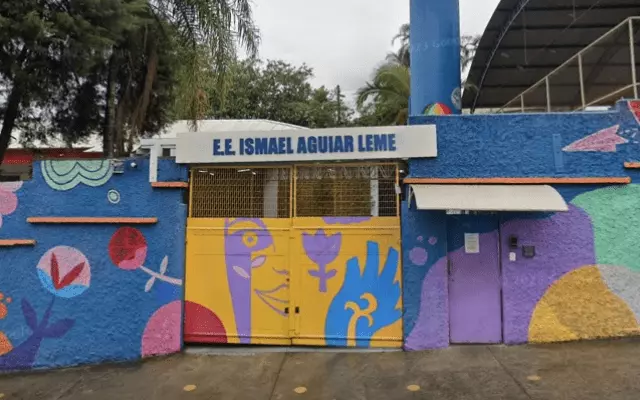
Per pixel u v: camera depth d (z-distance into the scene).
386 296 6.47
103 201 6.78
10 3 7.12
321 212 6.68
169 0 9.49
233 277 6.72
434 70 8.41
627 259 6.28
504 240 6.47
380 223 6.53
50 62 8.90
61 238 6.76
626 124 6.35
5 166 14.45
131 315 6.66
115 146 10.16
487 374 5.48
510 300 6.39
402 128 6.40
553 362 5.69
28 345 6.66
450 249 6.52
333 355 6.32
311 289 6.59
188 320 6.75
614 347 6.01
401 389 5.24
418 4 8.61
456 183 6.34
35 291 6.72
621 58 10.76
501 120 6.44
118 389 5.68
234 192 6.83
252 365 6.12
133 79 10.87
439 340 6.33
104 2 7.80
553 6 10.86
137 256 6.73
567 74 11.53
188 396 5.36
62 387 5.89
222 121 16.22
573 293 6.34
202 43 9.61
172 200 6.79
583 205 6.36
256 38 9.89
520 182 6.31
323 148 6.51
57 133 11.89
